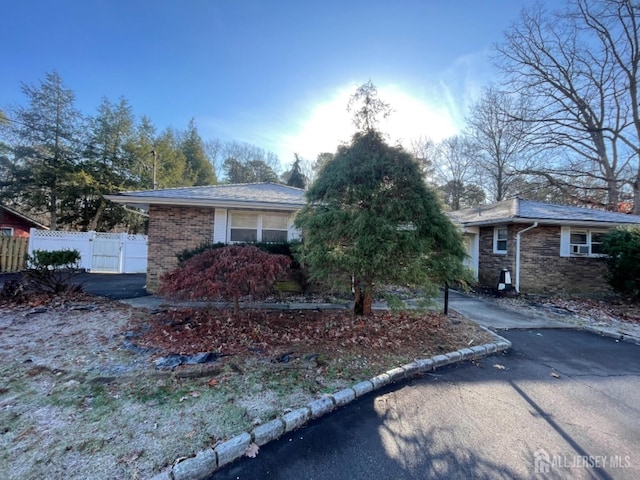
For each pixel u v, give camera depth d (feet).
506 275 34.45
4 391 10.41
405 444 8.54
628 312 26.66
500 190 77.66
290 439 8.70
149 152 79.46
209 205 30.32
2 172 63.77
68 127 68.23
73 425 8.63
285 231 32.94
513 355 16.11
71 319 19.20
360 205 18.15
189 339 15.92
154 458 7.41
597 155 61.05
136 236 50.03
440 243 18.04
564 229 36.01
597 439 8.90
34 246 44.98
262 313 21.59
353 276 18.16
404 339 17.04
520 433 9.14
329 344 15.81
